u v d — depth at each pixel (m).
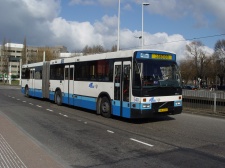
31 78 24.20
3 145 7.45
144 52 11.67
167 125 11.64
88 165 6.26
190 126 11.48
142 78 11.29
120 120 12.74
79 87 15.74
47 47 88.75
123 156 6.99
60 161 6.53
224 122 12.79
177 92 12.23
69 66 17.00
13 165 5.83
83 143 8.30
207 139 8.99
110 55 13.04
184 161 6.61
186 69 95.81
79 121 12.37
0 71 97.50
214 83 103.44
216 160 6.72
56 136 9.20
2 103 19.80
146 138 9.05
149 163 6.43
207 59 93.50
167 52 12.23
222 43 89.88
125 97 11.92
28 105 18.70
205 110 17.30
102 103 13.68
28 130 10.12
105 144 8.21
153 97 11.47
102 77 13.59
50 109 16.61
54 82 19.08
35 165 5.85
